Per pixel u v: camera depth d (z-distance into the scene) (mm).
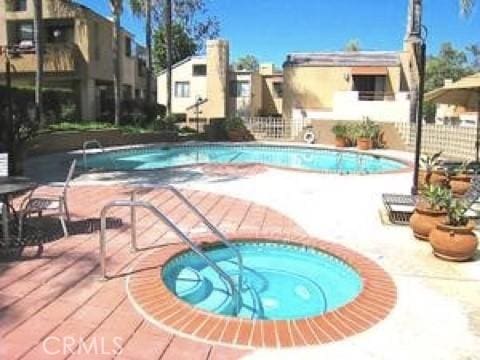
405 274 6508
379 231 8633
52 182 13266
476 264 6926
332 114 29031
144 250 7152
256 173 15523
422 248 7656
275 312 5949
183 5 49656
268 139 29797
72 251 7020
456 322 5121
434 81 61344
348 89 34469
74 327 4785
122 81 35469
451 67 64062
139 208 9742
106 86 33938
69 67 28031
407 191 12492
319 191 12430
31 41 29297
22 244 7281
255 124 29859
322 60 35625
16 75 28703
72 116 26625
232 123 29906
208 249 7586
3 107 18188
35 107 22000
